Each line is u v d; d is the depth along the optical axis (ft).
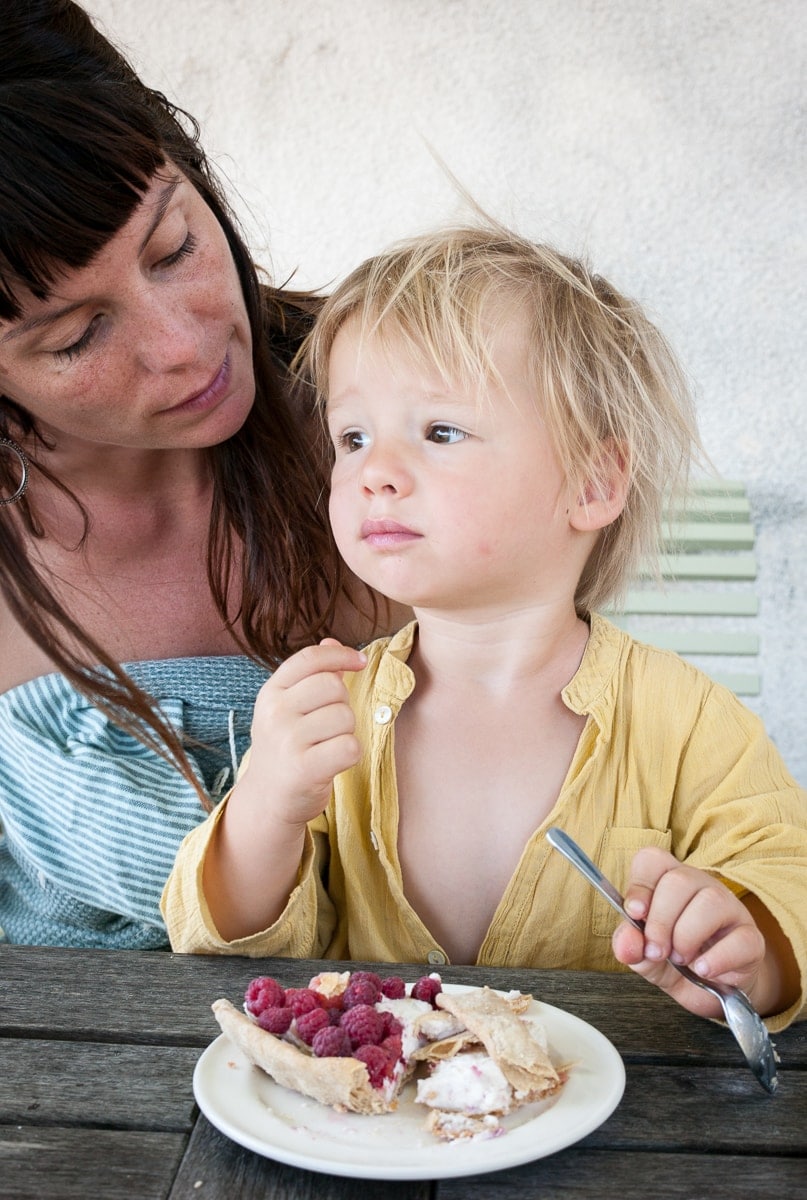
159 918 4.62
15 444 4.59
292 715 3.24
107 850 4.62
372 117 9.16
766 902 2.97
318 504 4.88
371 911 3.80
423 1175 2.16
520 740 3.76
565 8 8.80
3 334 3.58
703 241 8.87
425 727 3.82
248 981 3.10
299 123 9.23
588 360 3.62
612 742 3.76
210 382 3.93
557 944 3.69
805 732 8.27
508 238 3.88
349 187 9.28
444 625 3.68
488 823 3.76
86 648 4.66
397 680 3.82
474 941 3.77
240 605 5.11
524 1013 2.77
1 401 4.37
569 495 3.52
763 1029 2.59
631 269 8.96
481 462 3.34
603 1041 2.63
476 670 3.73
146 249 3.64
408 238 4.01
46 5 3.77
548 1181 2.27
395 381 3.39
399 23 9.00
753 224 8.82
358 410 3.48
